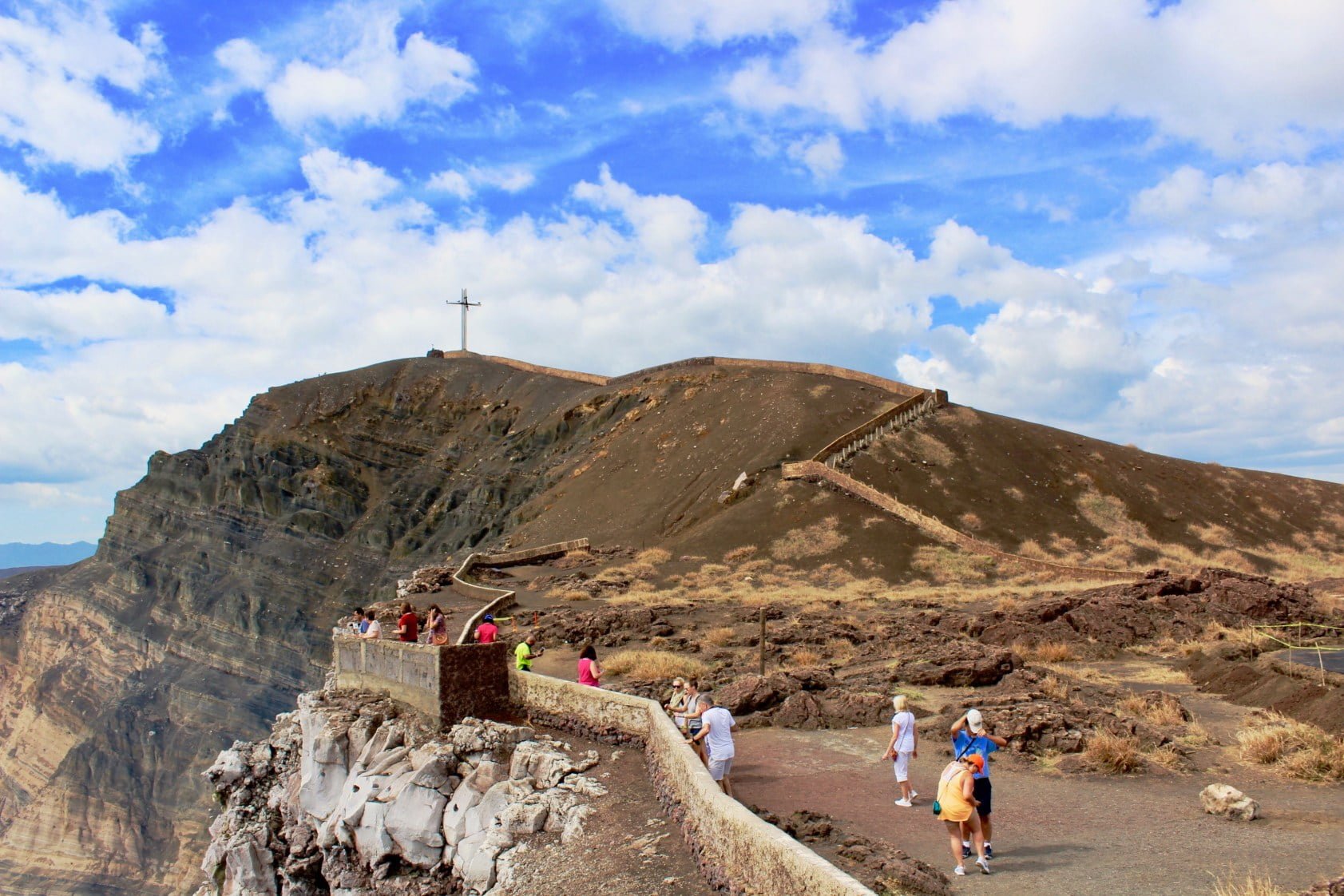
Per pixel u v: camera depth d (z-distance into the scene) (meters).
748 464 75.12
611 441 98.25
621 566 60.44
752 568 57.28
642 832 14.81
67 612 108.25
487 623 24.28
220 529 110.00
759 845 10.53
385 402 130.12
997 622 34.38
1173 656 29.94
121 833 79.00
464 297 150.38
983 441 79.50
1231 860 11.54
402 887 19.89
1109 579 50.94
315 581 103.12
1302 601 37.34
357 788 22.00
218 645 96.62
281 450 118.06
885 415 79.69
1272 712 20.20
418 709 23.30
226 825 27.31
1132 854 12.03
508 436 117.38
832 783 16.27
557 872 14.22
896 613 41.19
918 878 10.91
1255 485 80.88
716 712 14.72
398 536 108.81
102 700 96.00
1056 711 19.02
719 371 105.06
